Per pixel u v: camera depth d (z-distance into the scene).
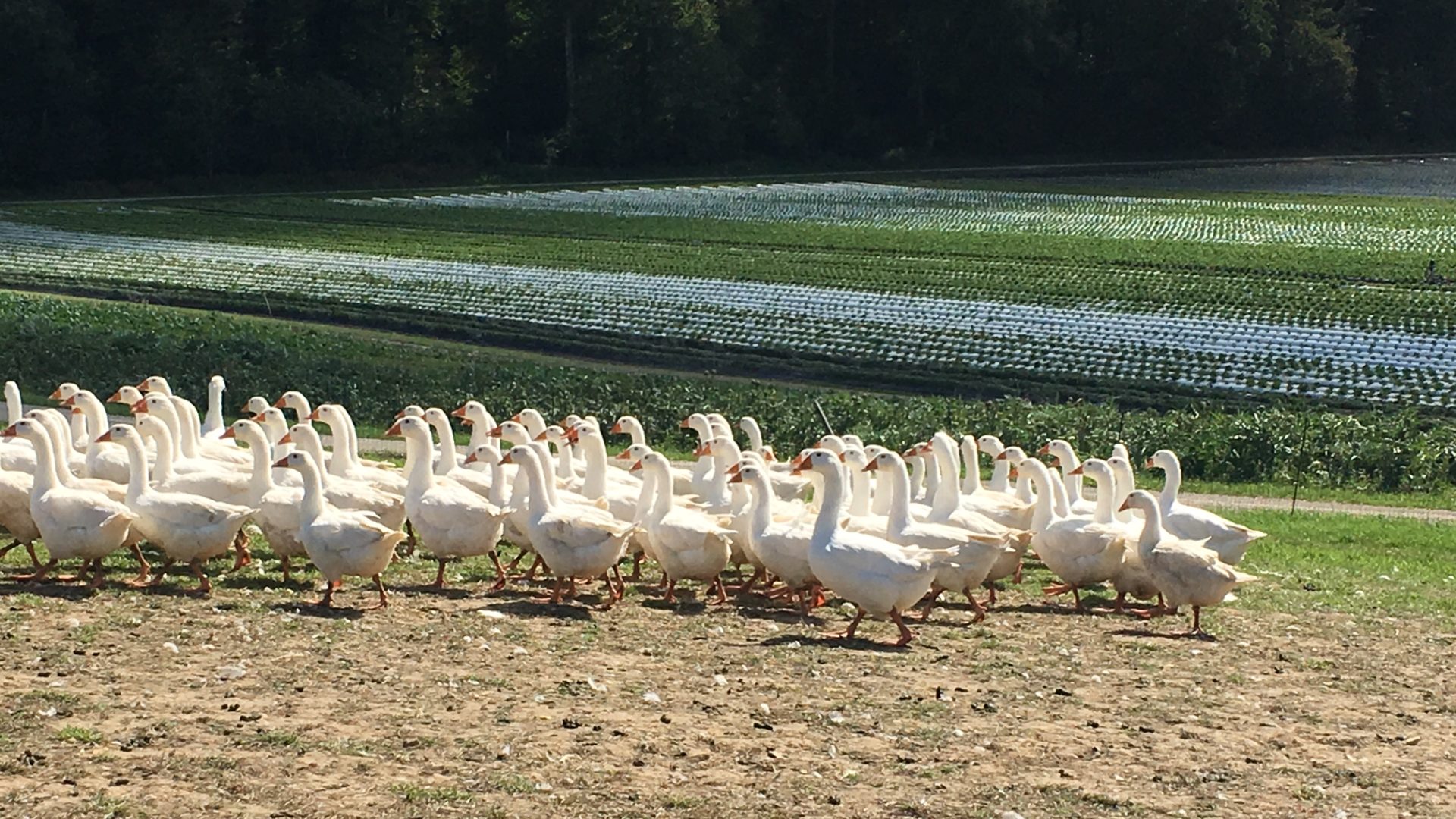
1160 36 163.38
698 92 145.25
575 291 68.31
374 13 135.50
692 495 22.78
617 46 144.88
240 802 12.02
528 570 21.41
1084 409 41.41
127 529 18.38
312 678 15.06
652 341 57.81
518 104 146.00
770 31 163.50
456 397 41.56
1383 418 41.47
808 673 16.30
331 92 129.25
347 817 11.85
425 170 131.38
